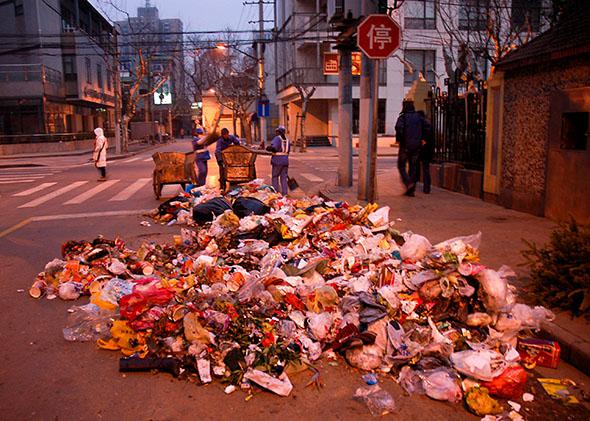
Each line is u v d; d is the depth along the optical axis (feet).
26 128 131.34
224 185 43.68
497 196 34.22
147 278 18.54
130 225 32.81
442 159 45.60
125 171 72.23
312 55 129.59
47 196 47.93
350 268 19.83
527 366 14.05
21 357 15.06
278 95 159.74
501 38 75.31
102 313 16.83
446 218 29.78
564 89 26.71
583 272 15.52
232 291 17.46
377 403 12.23
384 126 121.39
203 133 46.29
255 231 24.41
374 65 31.35
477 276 15.33
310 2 126.31
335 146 128.77
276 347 14.11
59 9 138.10
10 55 129.59
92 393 13.05
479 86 46.50
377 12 34.73
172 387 13.33
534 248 17.15
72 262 20.83
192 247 24.84
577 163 25.99
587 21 26.55
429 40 112.78
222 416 12.03
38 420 11.91
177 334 14.82
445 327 15.14
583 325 14.94
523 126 30.71
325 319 15.12
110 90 177.99
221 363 13.89
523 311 14.90
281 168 41.55
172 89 277.03
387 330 14.35
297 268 19.31
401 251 18.79
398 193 40.29
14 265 24.43
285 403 12.56
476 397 12.07
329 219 24.95
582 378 13.48
